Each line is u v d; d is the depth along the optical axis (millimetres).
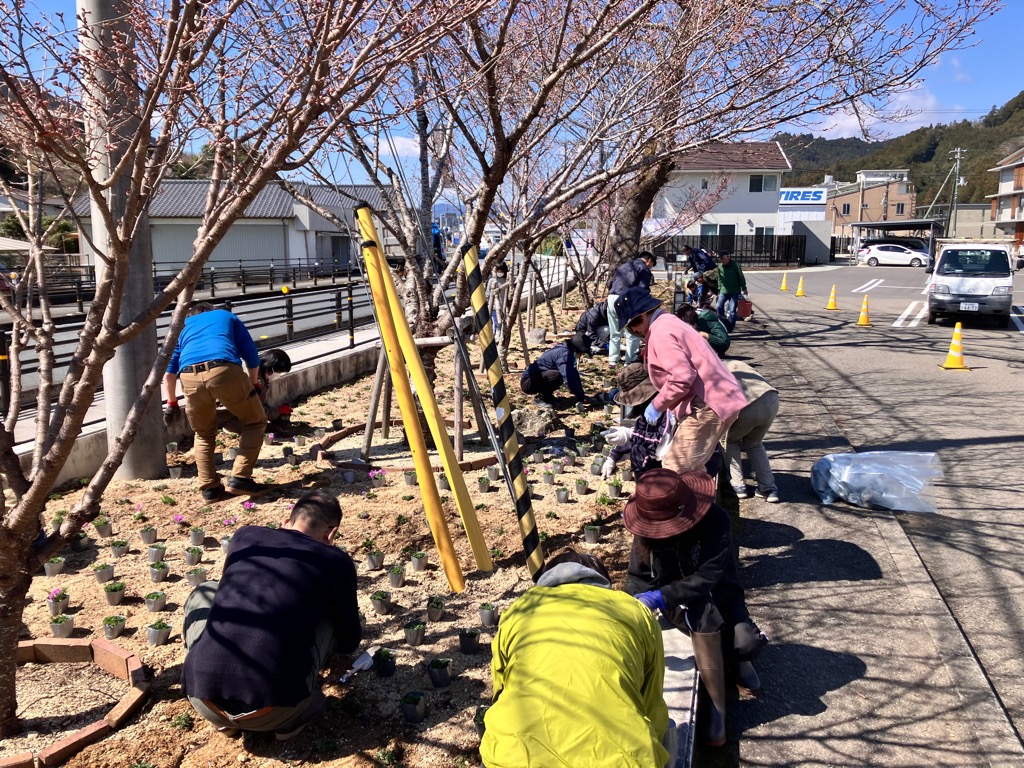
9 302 3463
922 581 5031
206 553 5059
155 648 3963
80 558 4977
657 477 3414
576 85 8531
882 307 23047
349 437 7832
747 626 3695
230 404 5777
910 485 6211
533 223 6297
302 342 12773
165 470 6473
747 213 47938
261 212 40062
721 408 4855
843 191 80188
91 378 2893
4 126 3246
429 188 7543
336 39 3266
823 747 3529
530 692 2252
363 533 5367
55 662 3834
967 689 3928
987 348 14664
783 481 6922
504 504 5996
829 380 11523
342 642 3434
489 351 4094
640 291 5148
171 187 34281
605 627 2408
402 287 7809
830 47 5949
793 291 29828
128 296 5992
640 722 2207
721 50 6871
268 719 3084
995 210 69500
